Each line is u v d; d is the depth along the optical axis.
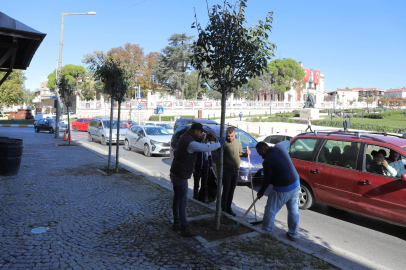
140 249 4.01
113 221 5.07
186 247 4.11
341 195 5.71
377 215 5.18
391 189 5.00
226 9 4.58
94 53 45.50
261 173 8.57
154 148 13.55
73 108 60.72
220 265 3.63
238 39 4.45
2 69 9.23
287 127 31.52
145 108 43.91
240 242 4.30
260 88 65.69
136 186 7.65
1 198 6.15
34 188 7.05
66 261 3.60
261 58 4.64
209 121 12.95
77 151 13.95
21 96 46.28
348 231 5.37
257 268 3.59
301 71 65.00
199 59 4.77
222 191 5.76
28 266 3.45
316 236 5.09
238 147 5.67
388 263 4.17
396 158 5.23
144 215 5.42
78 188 7.23
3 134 23.31
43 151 13.49
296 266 3.66
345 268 3.67
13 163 8.28
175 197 4.74
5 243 4.04
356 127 29.25
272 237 4.49
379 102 90.44
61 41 19.70
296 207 4.74
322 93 89.31
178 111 45.25
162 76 48.03
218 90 4.74
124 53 48.12
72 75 67.31
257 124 34.66
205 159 6.44
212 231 4.73
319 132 6.57
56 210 5.54
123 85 9.25
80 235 4.42
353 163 5.62
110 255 3.81
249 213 6.17
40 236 4.32
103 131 17.53
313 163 6.26
